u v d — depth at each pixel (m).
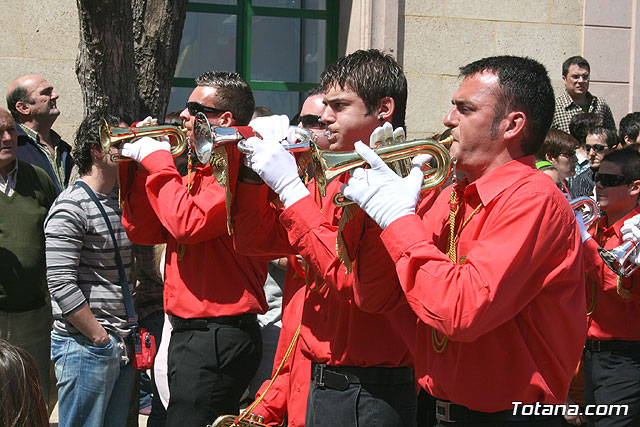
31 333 4.32
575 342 2.15
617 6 7.28
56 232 3.70
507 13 7.13
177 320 3.52
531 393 2.08
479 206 2.17
